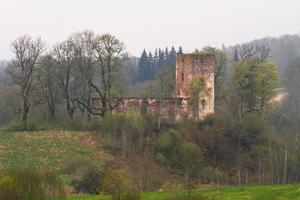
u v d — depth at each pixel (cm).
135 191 6059
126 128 14825
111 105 16038
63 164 11894
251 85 16350
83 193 8712
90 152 13788
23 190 5716
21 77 16300
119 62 16425
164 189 10506
